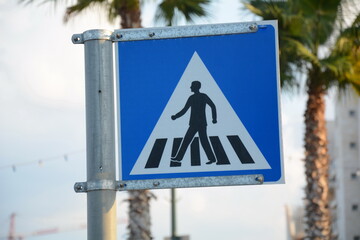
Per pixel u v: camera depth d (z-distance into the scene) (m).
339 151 104.25
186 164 6.38
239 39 6.48
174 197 35.72
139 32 6.52
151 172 6.40
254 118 6.39
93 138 6.37
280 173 6.33
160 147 6.43
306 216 28.06
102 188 6.27
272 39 6.46
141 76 6.49
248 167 6.35
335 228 103.69
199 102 6.44
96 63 6.46
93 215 6.25
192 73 6.48
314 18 25.48
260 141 6.37
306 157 28.06
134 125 6.46
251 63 6.45
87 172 6.33
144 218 24.22
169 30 6.51
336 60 26.30
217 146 6.39
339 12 24.78
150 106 6.46
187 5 24.09
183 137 6.42
